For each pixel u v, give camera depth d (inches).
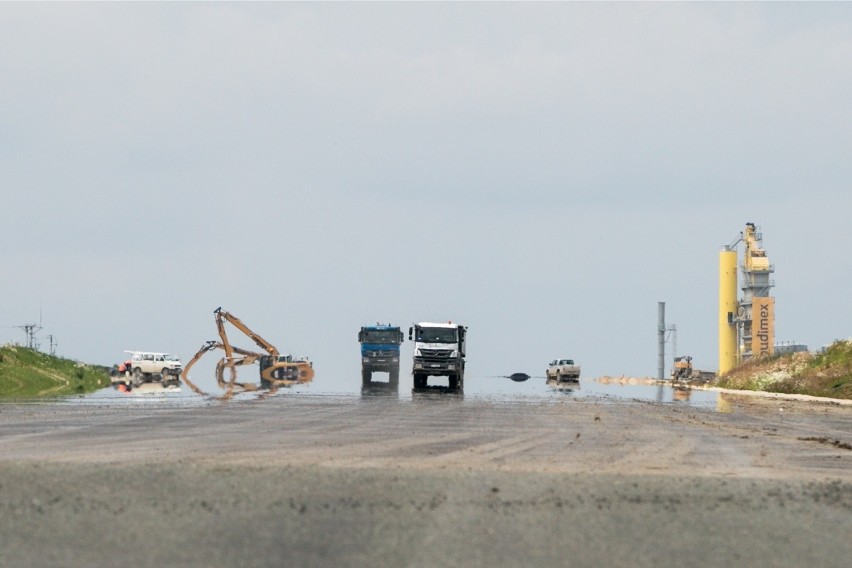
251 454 1948.8
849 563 969.5
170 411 3548.2
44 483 1379.2
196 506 1209.4
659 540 1058.7
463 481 1502.2
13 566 875.4
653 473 1731.1
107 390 5659.5
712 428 3075.8
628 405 4751.5
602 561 945.5
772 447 2385.6
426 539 1028.5
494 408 4215.1
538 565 918.4
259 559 919.0
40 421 2908.5
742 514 1245.7
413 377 7042.3
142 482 1409.9
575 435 2664.9
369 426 2913.4
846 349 7244.1
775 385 7135.8
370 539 1023.6
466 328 7071.9
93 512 1152.8
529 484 1482.5
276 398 4982.8
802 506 1322.6
